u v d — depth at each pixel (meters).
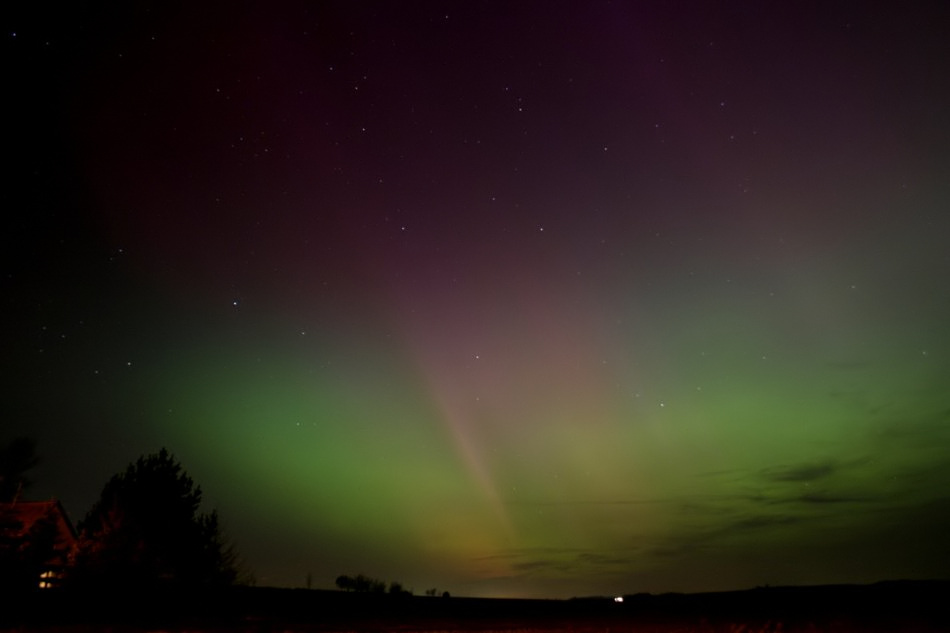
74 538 22.08
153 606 17.17
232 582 22.88
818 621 13.90
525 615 19.53
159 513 21.94
